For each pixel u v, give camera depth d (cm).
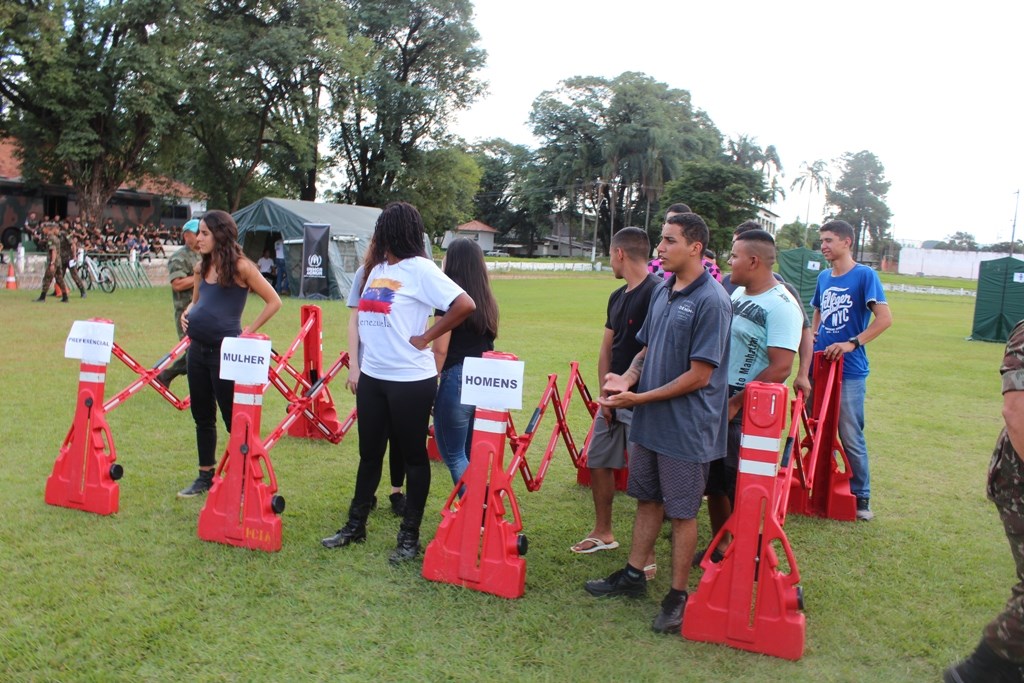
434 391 405
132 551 404
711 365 333
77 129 2636
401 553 405
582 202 8088
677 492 345
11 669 294
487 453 374
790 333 405
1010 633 262
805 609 372
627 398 345
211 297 474
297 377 642
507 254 9388
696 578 414
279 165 3819
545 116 7731
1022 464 255
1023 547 260
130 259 2445
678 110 8000
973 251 8719
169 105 2898
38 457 554
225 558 399
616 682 301
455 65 4491
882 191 9881
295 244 2192
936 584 404
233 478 415
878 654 329
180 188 4412
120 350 656
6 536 416
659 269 577
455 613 353
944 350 1520
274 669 301
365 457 419
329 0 3469
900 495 565
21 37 2380
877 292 498
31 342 1087
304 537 434
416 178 4466
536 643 329
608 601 373
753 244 414
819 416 496
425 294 393
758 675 310
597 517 442
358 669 304
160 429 652
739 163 8112
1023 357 242
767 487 325
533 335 1463
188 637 322
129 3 2566
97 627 326
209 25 3072
